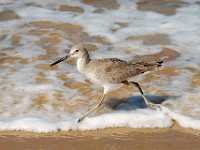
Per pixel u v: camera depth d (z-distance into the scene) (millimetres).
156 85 13406
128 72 12289
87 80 13641
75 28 16266
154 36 15805
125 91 13219
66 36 15797
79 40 15609
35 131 11773
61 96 12930
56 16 16984
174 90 13172
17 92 13055
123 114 12266
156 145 11266
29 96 12906
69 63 14492
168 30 16125
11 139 11492
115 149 11125
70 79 13672
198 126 11898
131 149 11125
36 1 18047
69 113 12320
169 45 15281
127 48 15156
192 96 12891
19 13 17141
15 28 16188
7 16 16953
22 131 11789
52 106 12570
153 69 12602
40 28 16203
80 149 11148
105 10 17453
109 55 14742
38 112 12359
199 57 14641
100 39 15688
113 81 12242
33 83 13430
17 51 14930
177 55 14766
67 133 11742
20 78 13641
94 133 11750
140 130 11859
